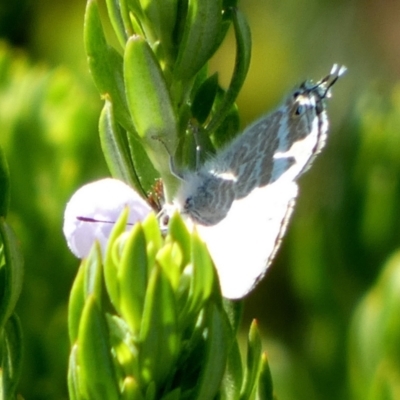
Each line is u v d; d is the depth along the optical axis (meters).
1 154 0.21
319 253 0.34
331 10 0.53
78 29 0.49
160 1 0.21
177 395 0.20
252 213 0.21
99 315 0.19
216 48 0.21
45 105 0.32
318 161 0.43
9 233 0.20
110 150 0.21
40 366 0.30
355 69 0.53
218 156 0.22
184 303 0.20
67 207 0.21
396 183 0.34
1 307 0.20
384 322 0.30
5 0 0.49
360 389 0.31
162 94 0.21
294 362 0.35
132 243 0.20
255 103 0.52
